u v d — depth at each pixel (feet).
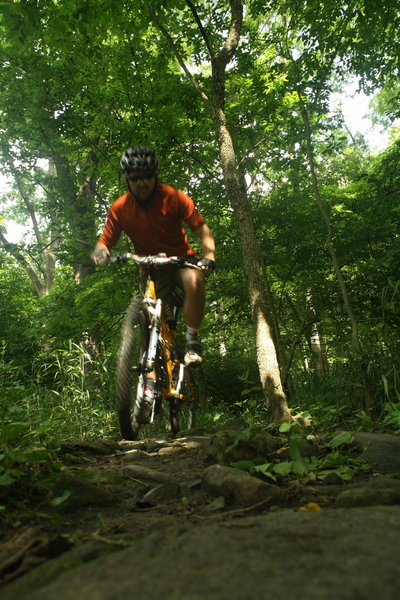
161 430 19.80
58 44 22.52
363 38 26.02
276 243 28.12
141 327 12.78
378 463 8.71
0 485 7.23
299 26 26.07
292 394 24.38
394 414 11.66
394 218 22.66
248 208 20.53
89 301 29.99
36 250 41.81
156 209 12.32
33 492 7.65
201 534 4.70
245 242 20.01
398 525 4.62
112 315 31.96
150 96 29.12
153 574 3.73
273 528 4.75
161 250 12.95
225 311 35.04
